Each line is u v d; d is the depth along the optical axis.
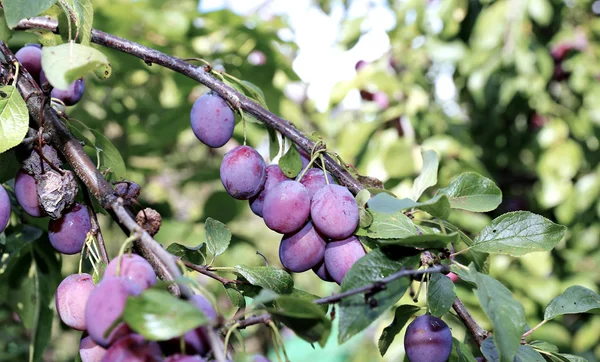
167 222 1.39
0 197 0.69
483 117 2.03
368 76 1.69
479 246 0.73
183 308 0.56
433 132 1.66
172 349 0.58
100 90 1.59
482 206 0.74
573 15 1.93
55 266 0.95
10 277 0.94
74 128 0.80
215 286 1.47
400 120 1.63
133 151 1.53
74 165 0.71
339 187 0.71
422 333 0.71
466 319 0.75
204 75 0.77
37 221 0.92
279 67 1.43
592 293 0.75
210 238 0.77
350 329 0.64
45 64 0.64
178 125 1.48
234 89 0.77
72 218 0.73
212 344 0.56
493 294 0.65
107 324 0.58
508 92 1.73
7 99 0.70
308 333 0.63
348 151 1.60
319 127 1.95
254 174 0.74
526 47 1.67
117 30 1.30
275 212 0.71
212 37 1.43
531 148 1.81
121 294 0.59
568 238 1.83
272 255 2.51
